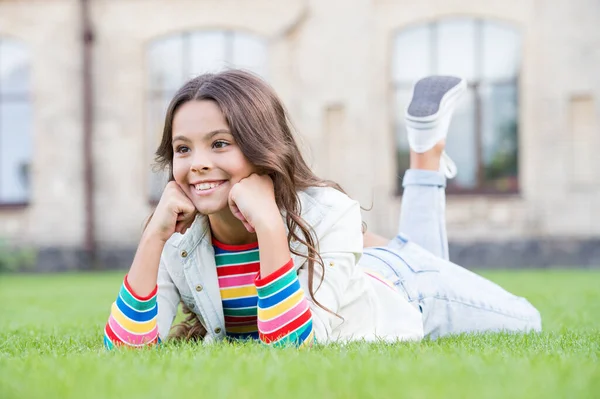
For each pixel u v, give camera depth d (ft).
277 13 46.21
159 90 48.08
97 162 47.78
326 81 45.73
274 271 8.10
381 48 45.73
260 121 8.35
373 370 6.11
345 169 45.68
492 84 45.47
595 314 15.74
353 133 45.52
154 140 48.11
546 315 15.58
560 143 44.60
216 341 8.80
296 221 8.57
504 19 44.80
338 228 8.87
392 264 10.51
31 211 47.73
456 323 10.71
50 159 47.73
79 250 47.19
